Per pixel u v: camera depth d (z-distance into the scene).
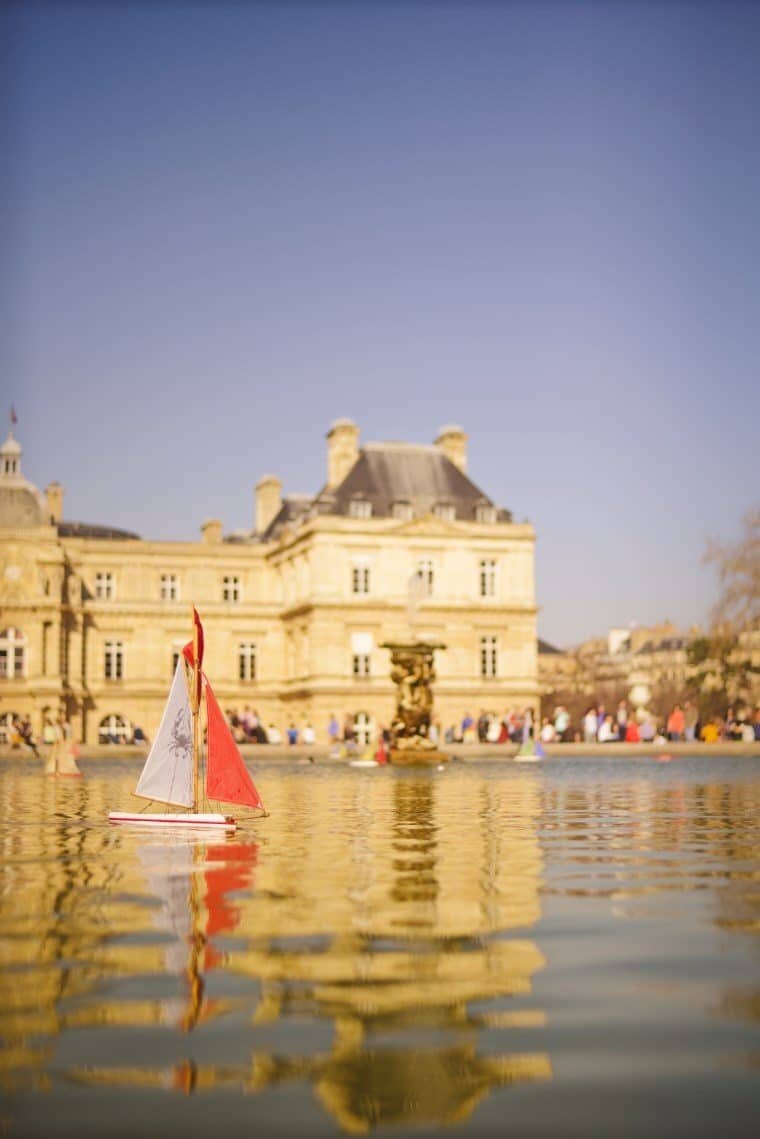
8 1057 9.16
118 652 114.75
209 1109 8.20
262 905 15.10
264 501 135.38
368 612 110.00
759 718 81.12
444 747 77.38
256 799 26.27
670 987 10.95
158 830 24.89
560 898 15.62
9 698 108.00
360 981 11.19
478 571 112.94
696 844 22.02
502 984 11.07
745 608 89.38
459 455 118.38
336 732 88.19
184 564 119.12
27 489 114.50
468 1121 8.02
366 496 112.94
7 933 13.37
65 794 37.72
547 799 34.81
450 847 21.55
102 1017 10.09
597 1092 8.47
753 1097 8.37
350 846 21.78
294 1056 9.16
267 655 118.31
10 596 108.75
